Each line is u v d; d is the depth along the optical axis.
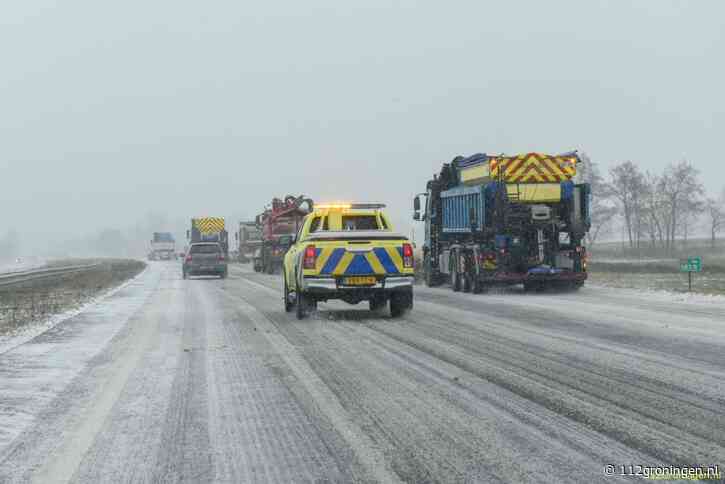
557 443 7.12
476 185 28.52
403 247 18.69
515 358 11.88
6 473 6.64
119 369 11.88
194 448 7.29
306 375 10.90
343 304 23.41
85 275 51.59
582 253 26.53
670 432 7.41
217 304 24.58
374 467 6.55
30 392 10.18
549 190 26.42
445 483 6.10
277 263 51.59
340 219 20.78
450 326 16.52
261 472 6.51
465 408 8.59
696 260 25.62
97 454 7.17
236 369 11.59
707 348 12.59
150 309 23.08
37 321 20.08
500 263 26.36
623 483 6.00
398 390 9.66
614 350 12.48
